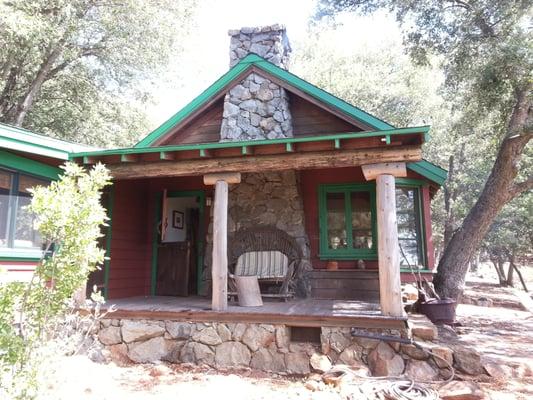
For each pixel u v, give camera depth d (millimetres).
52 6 11203
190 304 6270
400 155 5004
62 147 5742
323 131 7812
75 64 14633
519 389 4250
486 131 12523
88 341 5547
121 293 7512
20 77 13531
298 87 7750
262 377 4875
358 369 4637
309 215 7758
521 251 19719
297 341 5211
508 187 8492
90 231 2988
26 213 5547
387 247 4930
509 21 8914
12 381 2467
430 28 10727
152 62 14578
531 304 13422
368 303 6285
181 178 8516
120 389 4285
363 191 7633
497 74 8867
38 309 2908
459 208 18062
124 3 12664
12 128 5023
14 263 5301
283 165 5449
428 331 4895
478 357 4641
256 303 6000
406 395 3885
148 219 8586
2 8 8641
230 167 5656
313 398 3982
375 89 19688
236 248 7520
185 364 5281
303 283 7164
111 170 6090
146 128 17656
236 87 8141
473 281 24141
